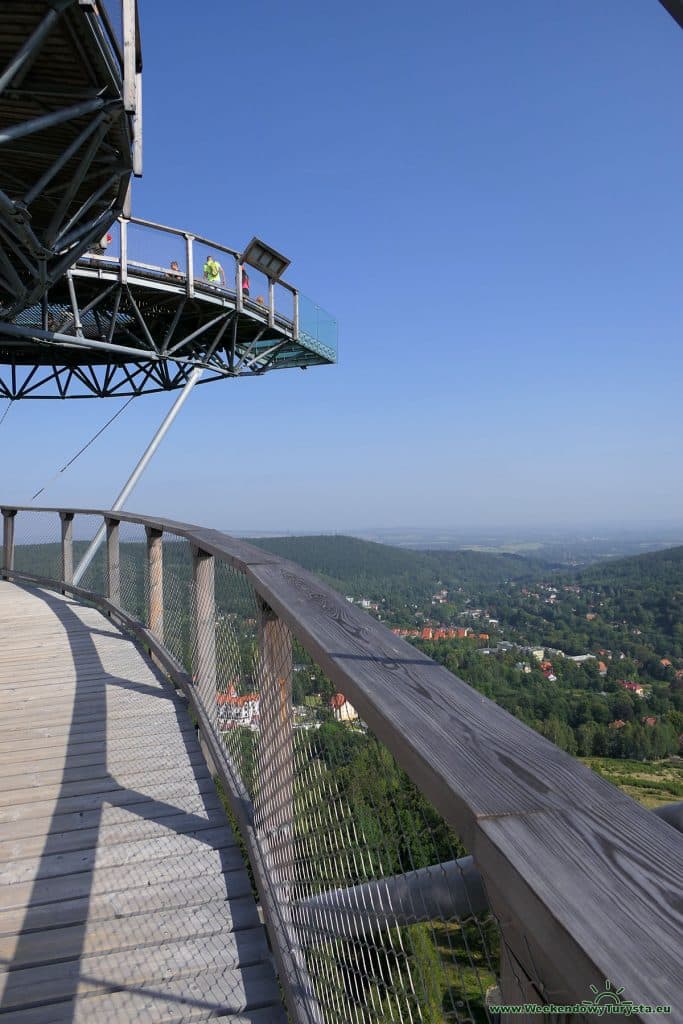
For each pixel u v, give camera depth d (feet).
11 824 9.87
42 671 17.62
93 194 28.94
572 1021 1.76
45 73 22.04
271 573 6.97
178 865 8.82
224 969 6.98
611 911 1.76
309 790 5.20
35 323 45.78
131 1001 6.56
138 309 43.29
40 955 7.19
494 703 3.27
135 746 12.47
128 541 22.36
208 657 11.74
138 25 25.80
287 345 55.42
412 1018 3.13
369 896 3.67
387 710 3.18
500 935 2.18
